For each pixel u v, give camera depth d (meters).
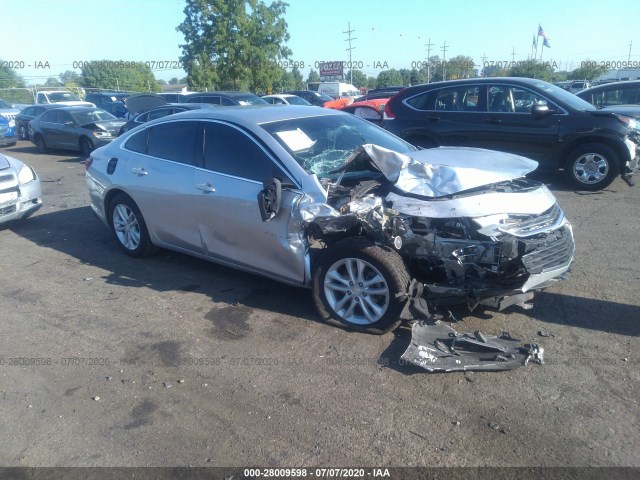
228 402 3.50
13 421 3.41
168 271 5.79
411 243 4.09
